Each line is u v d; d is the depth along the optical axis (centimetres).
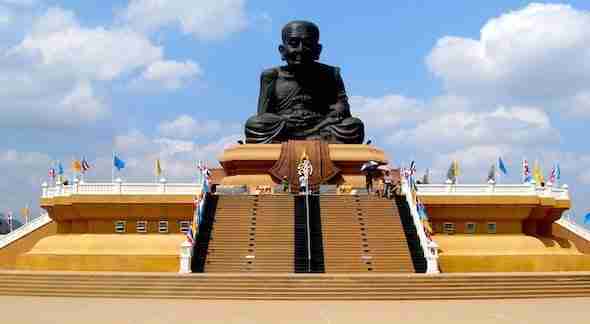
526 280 4069
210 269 4531
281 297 3853
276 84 7050
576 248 6169
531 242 5478
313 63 7081
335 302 3734
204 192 5341
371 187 5872
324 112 7025
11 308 3469
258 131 6738
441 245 5406
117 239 5381
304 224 4997
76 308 3466
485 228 5572
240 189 5950
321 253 4666
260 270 4506
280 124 6750
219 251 4700
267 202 5300
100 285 4012
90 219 5488
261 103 7031
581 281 4181
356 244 4781
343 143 6738
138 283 3994
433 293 3909
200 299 3853
